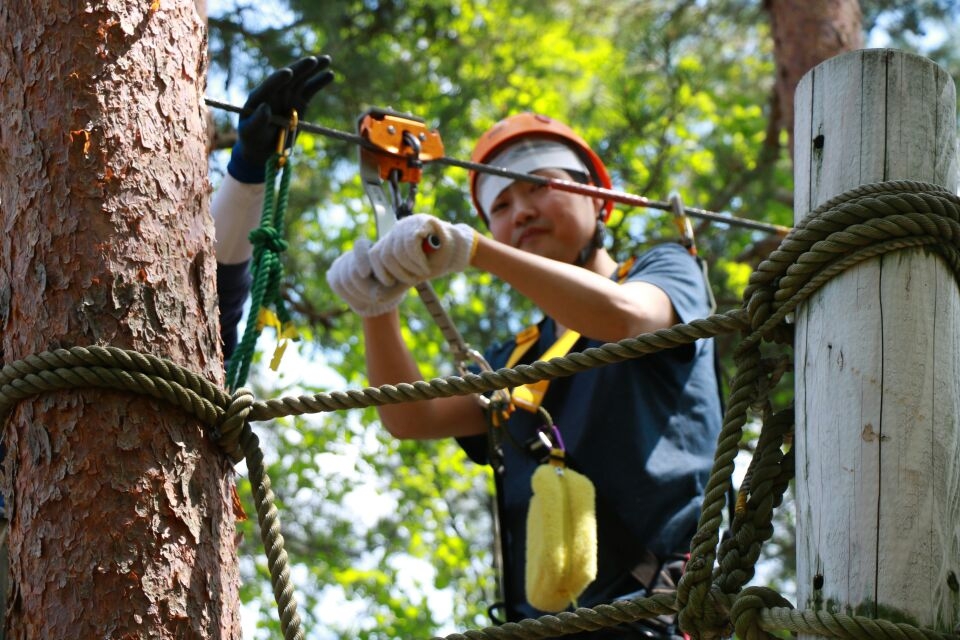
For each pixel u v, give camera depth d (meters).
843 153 2.78
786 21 7.11
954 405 2.59
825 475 2.58
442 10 9.66
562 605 3.59
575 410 3.95
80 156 2.88
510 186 4.47
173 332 2.84
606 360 2.94
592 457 3.85
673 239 8.35
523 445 4.03
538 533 3.61
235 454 2.94
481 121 9.77
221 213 3.99
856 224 2.68
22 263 2.85
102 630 2.60
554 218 4.37
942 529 2.49
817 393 2.64
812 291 2.72
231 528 2.90
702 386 4.01
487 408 4.08
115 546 2.66
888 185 2.70
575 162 4.60
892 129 2.78
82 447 2.71
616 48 10.26
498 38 10.07
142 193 2.89
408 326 9.73
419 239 3.62
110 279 2.81
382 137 4.09
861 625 2.41
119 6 3.01
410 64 9.41
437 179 8.85
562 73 10.21
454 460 10.34
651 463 3.81
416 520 10.80
